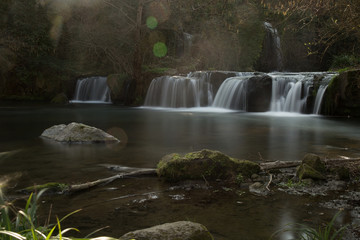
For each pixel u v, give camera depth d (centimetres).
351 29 458
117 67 3000
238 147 741
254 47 3078
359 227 305
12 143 769
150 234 244
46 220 325
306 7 466
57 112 1731
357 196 398
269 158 625
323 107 1678
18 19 2633
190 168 464
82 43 2933
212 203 375
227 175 466
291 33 3150
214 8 2320
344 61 2472
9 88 2583
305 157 500
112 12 2838
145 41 2870
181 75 2330
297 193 410
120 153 659
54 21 2798
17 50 2586
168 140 838
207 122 1312
